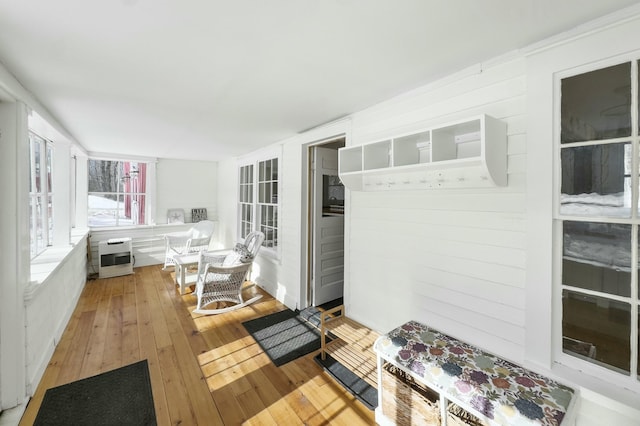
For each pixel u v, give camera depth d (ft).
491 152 5.11
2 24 4.39
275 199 13.92
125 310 11.77
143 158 18.31
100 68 5.93
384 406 6.00
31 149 9.47
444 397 4.94
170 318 11.11
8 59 5.49
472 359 5.49
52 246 11.38
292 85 6.89
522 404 4.34
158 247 18.84
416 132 6.07
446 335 6.45
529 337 5.23
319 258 12.26
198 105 8.29
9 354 6.20
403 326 6.83
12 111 6.35
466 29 4.63
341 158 8.09
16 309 6.26
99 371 7.74
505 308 5.58
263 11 4.11
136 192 18.65
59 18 4.26
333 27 4.54
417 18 4.32
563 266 4.97
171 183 19.74
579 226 4.80
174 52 5.31
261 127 10.82
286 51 5.30
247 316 11.44
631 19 4.14
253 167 15.94
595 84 4.54
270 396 6.90
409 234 7.36
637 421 4.18
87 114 9.06
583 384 4.60
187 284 14.74
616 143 4.39
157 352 8.72
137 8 4.03
